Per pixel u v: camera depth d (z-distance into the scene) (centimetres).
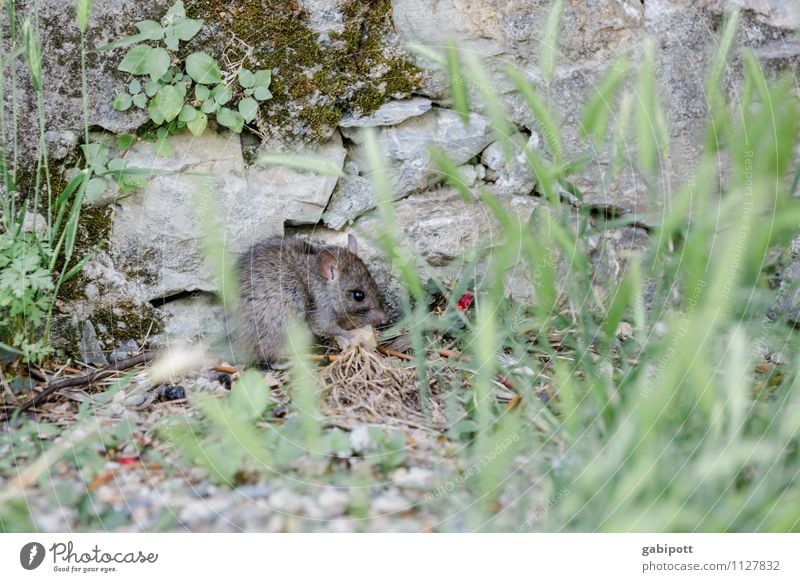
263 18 558
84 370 556
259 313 571
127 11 544
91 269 564
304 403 411
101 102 552
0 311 530
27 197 552
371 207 611
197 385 527
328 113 576
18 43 532
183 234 573
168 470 429
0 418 485
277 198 588
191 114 554
